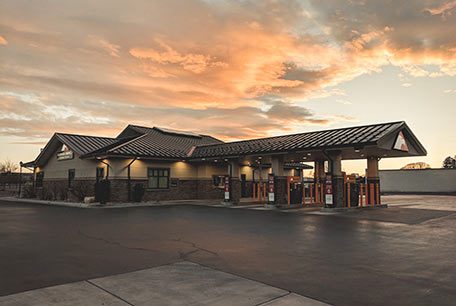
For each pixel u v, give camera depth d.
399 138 19.84
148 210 18.94
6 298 4.84
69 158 27.34
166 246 8.69
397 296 5.00
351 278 5.90
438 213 17.81
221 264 6.85
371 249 8.38
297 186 24.11
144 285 5.45
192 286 5.41
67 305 4.57
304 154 22.12
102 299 4.80
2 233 10.74
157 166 25.64
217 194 28.34
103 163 23.84
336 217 15.64
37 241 9.36
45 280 5.71
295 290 5.24
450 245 8.96
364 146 17.14
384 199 33.19
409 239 9.84
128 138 30.28
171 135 33.31
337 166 18.84
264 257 7.48
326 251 8.12
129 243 9.09
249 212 17.94
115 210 18.91
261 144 24.14
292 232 11.08
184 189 27.23
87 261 7.06
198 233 10.81
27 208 20.28
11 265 6.72
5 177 55.38
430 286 5.47
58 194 28.38
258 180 33.44
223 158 24.05
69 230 11.39
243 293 5.08
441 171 50.09
